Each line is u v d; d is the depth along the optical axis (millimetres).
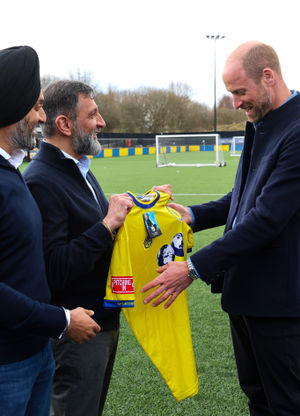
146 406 2664
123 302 1901
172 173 18938
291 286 1929
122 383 2906
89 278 1934
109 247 1992
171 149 33250
